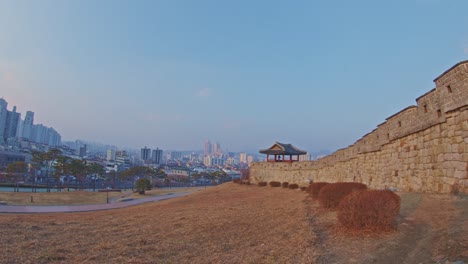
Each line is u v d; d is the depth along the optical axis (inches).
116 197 2386.8
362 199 369.4
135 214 903.7
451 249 246.2
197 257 350.0
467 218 324.5
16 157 5118.1
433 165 522.3
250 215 642.8
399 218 384.8
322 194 600.1
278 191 1357.0
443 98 479.8
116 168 6825.8
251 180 2180.1
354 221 367.6
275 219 556.4
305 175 1673.2
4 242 462.9
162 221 662.5
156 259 350.0
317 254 298.0
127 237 492.1
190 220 635.5
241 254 345.4
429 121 528.7
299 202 788.6
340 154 1161.4
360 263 260.5
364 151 901.8
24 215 979.9
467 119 423.8
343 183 615.5
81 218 844.0
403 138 654.5
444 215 357.4
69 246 433.4
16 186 2974.9
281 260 301.4
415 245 280.8
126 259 353.4
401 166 660.1
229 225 537.3
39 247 429.1
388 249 283.9
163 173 5290.4
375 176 818.2
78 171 3430.1
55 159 3599.9
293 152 2139.5
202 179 6156.5
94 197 2240.4
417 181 583.2
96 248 414.9
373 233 341.4
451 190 461.7
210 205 1005.8
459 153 443.2
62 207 1462.8
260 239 411.2
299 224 467.2
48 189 2869.1
